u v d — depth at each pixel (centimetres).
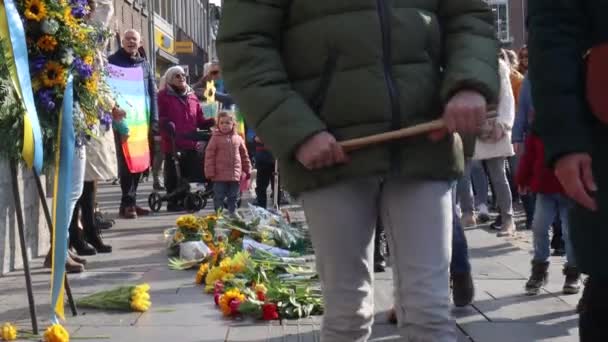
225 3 310
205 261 728
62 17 582
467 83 293
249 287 609
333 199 299
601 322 273
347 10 297
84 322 537
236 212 879
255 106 296
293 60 305
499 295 617
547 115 266
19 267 738
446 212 307
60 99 588
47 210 544
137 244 880
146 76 1108
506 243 886
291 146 290
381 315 551
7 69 524
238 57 301
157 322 536
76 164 656
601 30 266
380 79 294
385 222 311
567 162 263
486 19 315
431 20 305
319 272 311
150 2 3638
